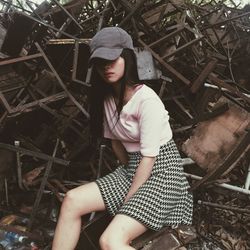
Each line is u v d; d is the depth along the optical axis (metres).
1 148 2.66
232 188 2.87
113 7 3.90
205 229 2.92
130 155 2.04
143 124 1.85
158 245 2.01
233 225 3.04
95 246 2.20
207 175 2.74
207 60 3.67
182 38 3.75
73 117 3.10
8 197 2.90
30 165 3.07
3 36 3.97
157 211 1.85
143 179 1.87
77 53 3.09
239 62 4.96
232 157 2.63
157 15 4.00
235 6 6.53
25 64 3.29
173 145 1.98
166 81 3.38
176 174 1.95
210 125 2.96
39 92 3.10
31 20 3.34
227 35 5.38
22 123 3.02
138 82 1.90
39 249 2.47
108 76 1.82
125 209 1.81
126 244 1.76
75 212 1.91
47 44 3.32
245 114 2.82
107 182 2.01
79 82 3.02
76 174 3.20
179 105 3.60
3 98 2.66
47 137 3.12
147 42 3.81
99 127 2.17
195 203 3.09
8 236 2.50
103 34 1.78
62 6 3.88
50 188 2.79
